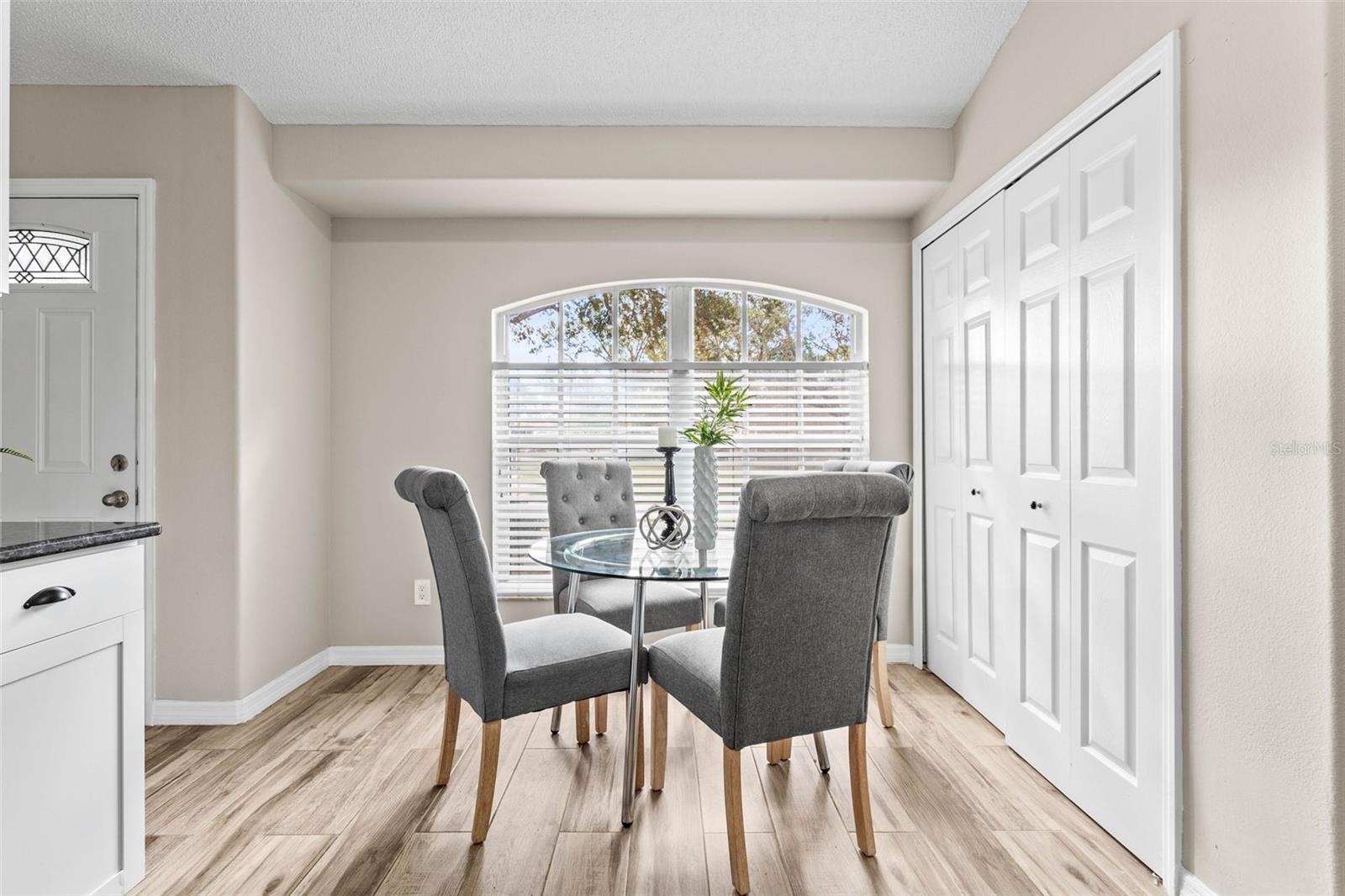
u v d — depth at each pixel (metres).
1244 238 1.48
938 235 3.19
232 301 2.73
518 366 3.53
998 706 2.61
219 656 2.73
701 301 3.63
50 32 2.47
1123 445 1.85
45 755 1.43
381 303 3.49
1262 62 1.43
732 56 2.66
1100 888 1.69
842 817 2.01
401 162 3.01
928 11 2.46
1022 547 2.40
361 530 3.47
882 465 2.67
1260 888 1.45
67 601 1.47
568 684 1.96
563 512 3.02
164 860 1.79
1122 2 1.86
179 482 2.72
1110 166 1.91
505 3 2.43
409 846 1.86
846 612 1.73
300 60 2.65
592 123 3.03
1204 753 1.60
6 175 1.47
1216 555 1.56
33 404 2.71
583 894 1.66
